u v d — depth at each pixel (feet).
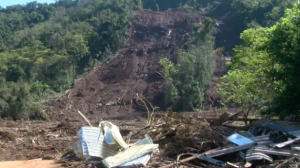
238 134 29.01
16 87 101.45
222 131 31.17
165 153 29.04
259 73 42.63
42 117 100.07
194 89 106.63
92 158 28.58
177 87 109.70
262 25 153.48
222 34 172.14
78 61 159.12
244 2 180.14
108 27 179.52
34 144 49.34
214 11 200.85
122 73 151.33
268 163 25.35
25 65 143.95
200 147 28.84
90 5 236.22
